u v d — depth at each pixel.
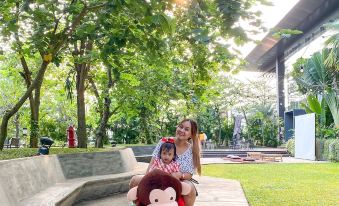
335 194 5.38
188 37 3.92
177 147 2.98
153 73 8.02
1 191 2.75
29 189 3.58
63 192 3.79
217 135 25.92
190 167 2.92
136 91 8.08
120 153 5.88
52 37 4.34
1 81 14.81
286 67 27.41
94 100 10.65
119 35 3.64
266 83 29.55
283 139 23.86
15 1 3.81
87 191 4.75
